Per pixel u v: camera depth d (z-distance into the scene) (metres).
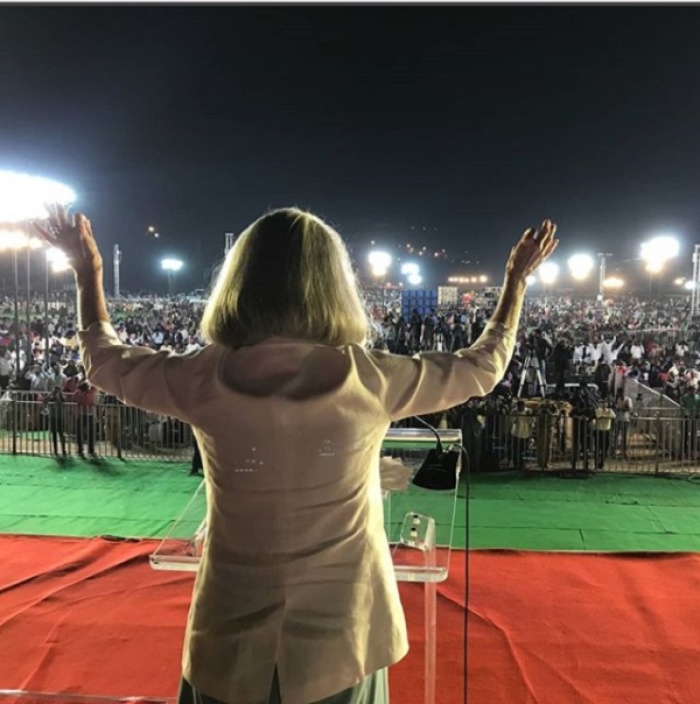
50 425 12.16
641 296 59.91
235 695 1.42
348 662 1.45
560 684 4.36
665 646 4.90
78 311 1.86
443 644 4.85
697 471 11.34
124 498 9.47
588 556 6.81
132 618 5.20
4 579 6.10
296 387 1.49
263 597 1.44
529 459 11.48
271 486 1.47
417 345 21.59
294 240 1.57
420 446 2.79
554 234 1.94
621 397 14.06
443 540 2.27
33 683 4.27
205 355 1.60
